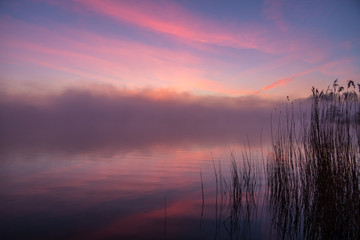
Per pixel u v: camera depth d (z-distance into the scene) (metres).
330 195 3.51
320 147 3.83
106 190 6.02
